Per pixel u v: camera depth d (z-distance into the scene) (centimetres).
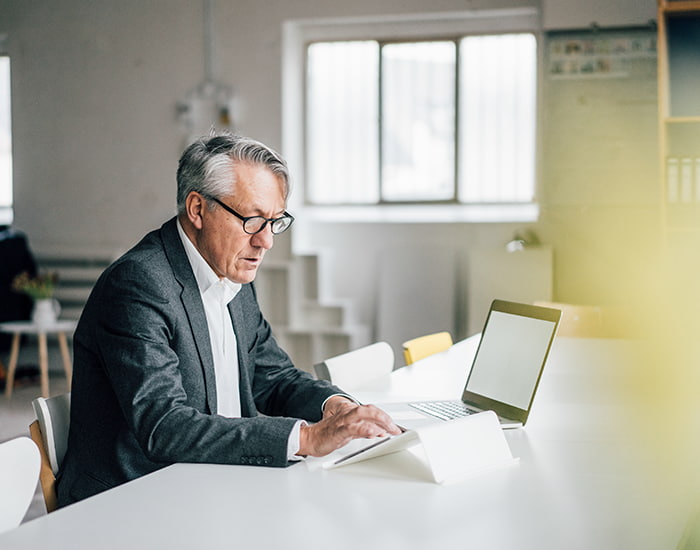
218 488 151
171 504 142
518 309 220
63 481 189
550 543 126
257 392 224
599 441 190
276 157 194
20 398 591
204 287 199
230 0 631
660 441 191
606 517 139
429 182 625
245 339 216
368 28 622
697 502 148
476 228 611
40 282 609
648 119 552
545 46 562
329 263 641
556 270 580
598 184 564
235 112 634
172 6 645
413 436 160
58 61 673
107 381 190
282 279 631
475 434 166
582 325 412
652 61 547
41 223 686
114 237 670
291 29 631
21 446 151
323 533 128
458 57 610
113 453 187
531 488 154
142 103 657
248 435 166
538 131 593
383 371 284
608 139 559
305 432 169
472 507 142
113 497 146
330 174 645
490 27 600
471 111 612
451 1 592
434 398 230
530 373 206
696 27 499
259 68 628
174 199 655
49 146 680
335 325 625
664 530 133
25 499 151
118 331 181
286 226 197
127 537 126
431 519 136
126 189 665
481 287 588
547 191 574
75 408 192
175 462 169
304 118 646
